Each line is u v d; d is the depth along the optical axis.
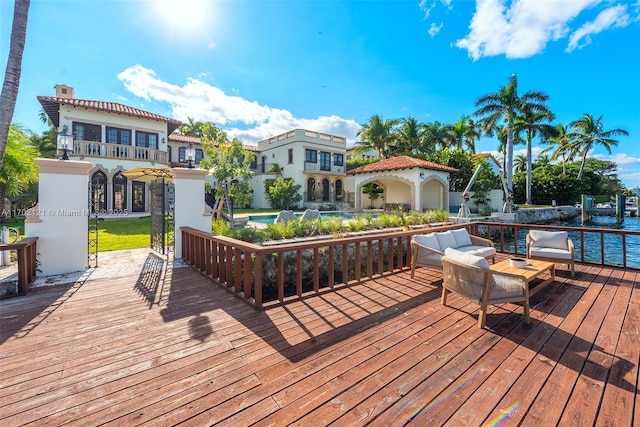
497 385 2.27
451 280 3.79
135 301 4.01
